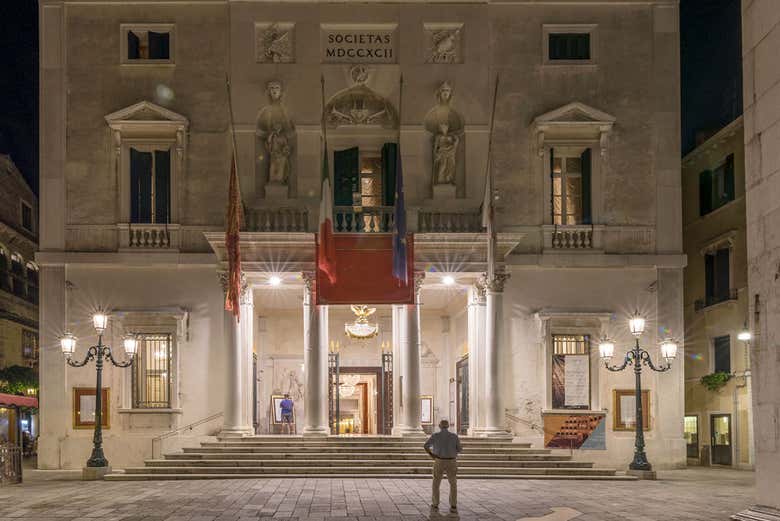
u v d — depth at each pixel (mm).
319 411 26500
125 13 28875
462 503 18234
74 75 28672
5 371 38781
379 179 29250
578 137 28828
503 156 28766
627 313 28516
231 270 25562
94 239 28266
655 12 29188
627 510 17172
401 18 28953
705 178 33531
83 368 27875
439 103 28781
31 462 33875
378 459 25094
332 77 28797
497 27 29094
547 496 19578
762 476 12812
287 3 28859
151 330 28000
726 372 31500
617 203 28734
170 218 28422
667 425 28125
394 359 27922
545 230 28469
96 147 28531
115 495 19547
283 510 16875
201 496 19219
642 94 29062
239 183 28359
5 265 41156
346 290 26609
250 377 27922
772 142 12695
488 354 27078
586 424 27875
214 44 28906
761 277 12938
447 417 33781
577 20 29172
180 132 28375
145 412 27625
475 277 28047
